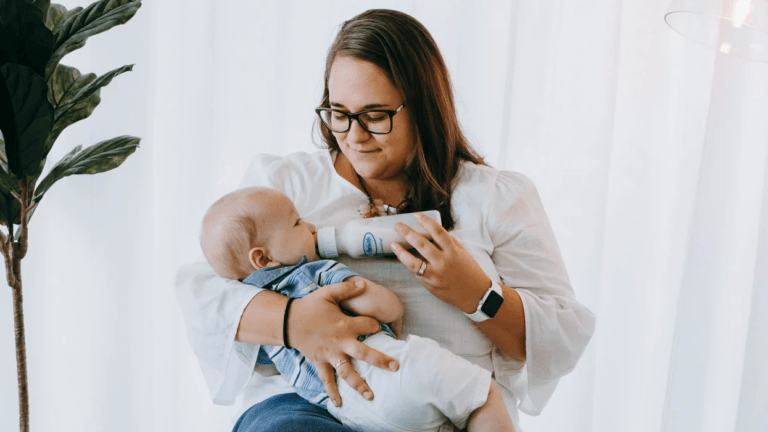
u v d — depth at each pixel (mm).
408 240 1093
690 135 1647
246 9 1643
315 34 1644
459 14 1627
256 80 1664
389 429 1016
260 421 1051
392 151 1160
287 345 1077
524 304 1141
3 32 1197
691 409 1690
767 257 1653
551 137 1645
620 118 1666
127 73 1636
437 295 1108
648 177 1666
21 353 1394
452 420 1022
